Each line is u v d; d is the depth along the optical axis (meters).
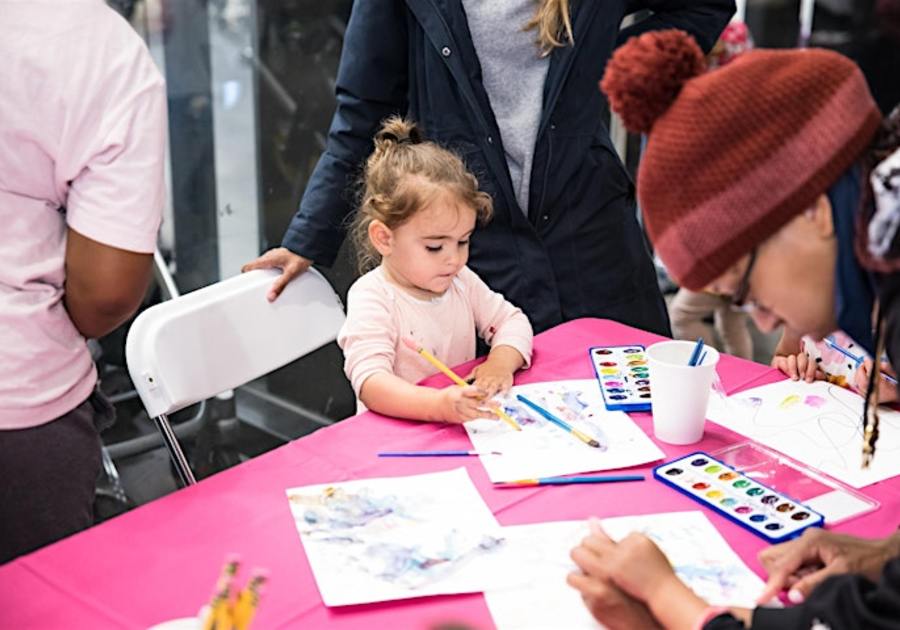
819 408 1.44
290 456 1.33
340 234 1.91
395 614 1.00
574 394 1.50
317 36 3.03
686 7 2.05
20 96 1.28
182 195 3.01
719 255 0.91
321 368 2.99
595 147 2.00
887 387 1.41
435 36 1.86
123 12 2.81
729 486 1.22
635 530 1.14
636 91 0.93
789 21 3.48
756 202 0.89
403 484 1.25
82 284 1.38
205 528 1.16
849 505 1.19
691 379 1.30
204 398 1.63
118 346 2.74
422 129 1.97
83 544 1.13
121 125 1.33
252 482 1.26
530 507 1.19
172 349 1.59
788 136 0.88
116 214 1.34
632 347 1.67
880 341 0.90
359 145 1.95
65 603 1.02
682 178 0.91
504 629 0.97
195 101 2.96
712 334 3.32
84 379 1.46
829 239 0.90
